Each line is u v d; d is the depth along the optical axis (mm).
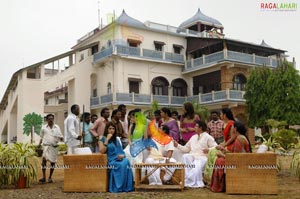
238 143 7406
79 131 9312
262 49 30281
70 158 7488
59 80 26906
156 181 7613
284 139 14461
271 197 6555
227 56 26828
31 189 7898
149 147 8078
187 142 8680
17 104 26031
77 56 30375
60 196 6961
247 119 27016
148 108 27609
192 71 29719
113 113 9242
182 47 31156
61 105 32562
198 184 7828
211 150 7656
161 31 29781
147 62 28656
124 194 7074
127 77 27406
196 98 28828
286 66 25281
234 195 6832
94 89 29922
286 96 24375
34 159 8469
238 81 28641
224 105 27344
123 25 27906
